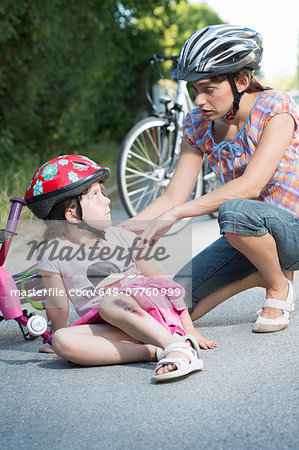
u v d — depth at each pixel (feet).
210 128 18.33
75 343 15.92
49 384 15.16
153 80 91.20
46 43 57.26
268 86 18.02
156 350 16.38
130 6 78.07
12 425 12.89
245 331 18.45
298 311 20.07
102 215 16.83
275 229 17.34
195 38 16.74
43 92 60.34
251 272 19.08
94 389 14.60
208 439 11.66
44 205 16.51
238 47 16.40
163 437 11.86
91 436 12.14
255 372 14.90
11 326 21.53
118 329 16.46
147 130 34.81
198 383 14.43
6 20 50.52
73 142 65.21
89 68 65.72
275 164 17.31
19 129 58.03
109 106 85.40
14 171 50.80
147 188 35.06
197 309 19.21
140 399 13.75
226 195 17.26
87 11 63.67
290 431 11.75
